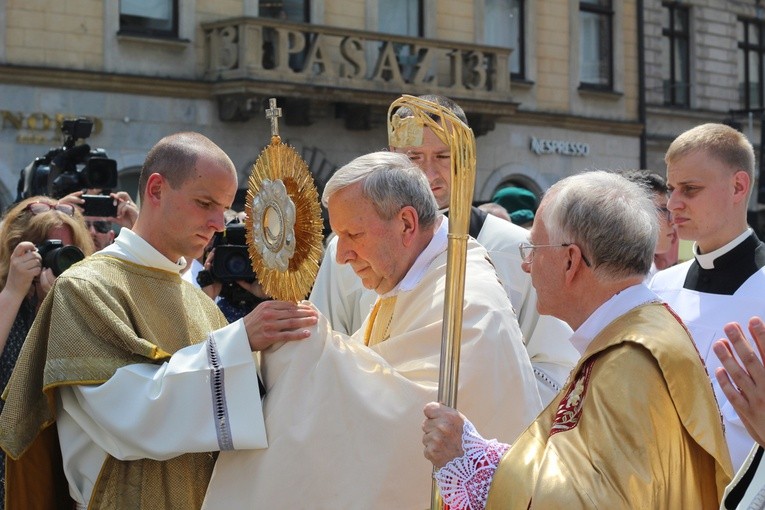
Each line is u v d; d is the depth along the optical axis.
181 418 3.54
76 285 3.77
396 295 3.87
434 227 3.88
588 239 3.03
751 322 2.79
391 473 3.53
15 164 17.45
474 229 5.07
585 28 25.53
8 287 4.48
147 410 3.54
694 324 4.50
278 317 3.63
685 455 2.84
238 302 5.28
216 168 3.89
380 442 3.53
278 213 3.59
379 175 3.76
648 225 3.05
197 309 4.07
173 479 3.74
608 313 3.04
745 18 29.84
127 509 3.69
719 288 4.54
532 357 4.82
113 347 3.73
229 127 19.73
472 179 3.31
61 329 3.71
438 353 3.68
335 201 3.79
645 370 2.85
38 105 17.69
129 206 5.85
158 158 3.93
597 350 2.95
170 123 19.09
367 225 3.76
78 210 5.16
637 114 26.30
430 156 4.96
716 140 4.52
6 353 4.61
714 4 28.94
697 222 4.54
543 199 3.18
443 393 3.26
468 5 23.27
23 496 3.90
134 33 18.75
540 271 3.12
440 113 3.32
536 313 4.84
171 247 3.96
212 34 19.50
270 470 3.53
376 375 3.59
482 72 22.47
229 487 3.60
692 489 2.83
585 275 3.06
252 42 19.20
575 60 25.09
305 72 19.88
